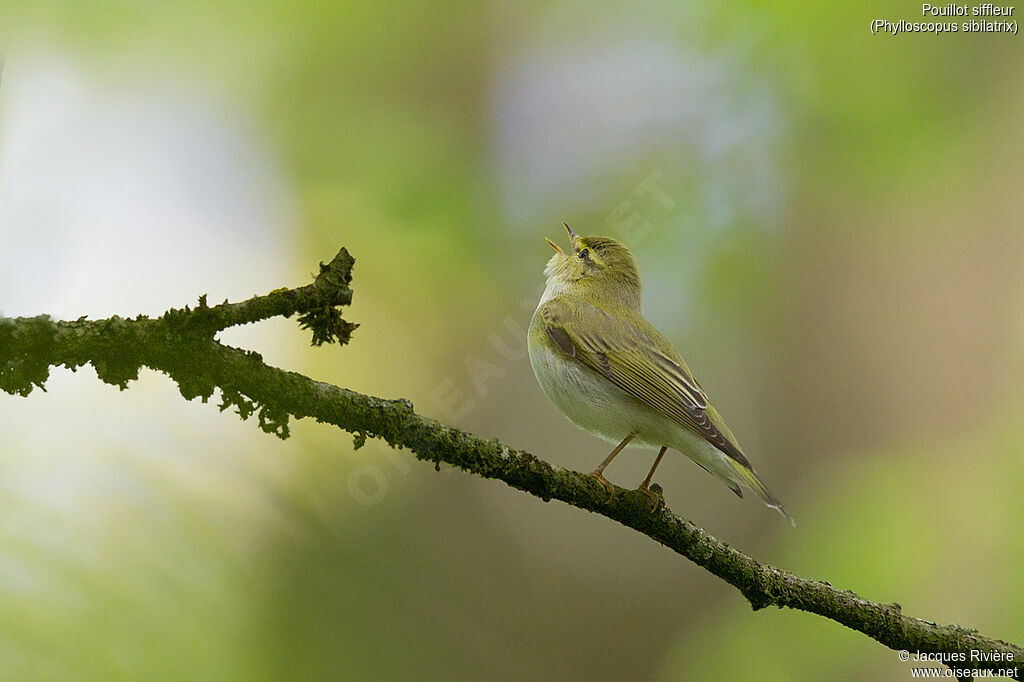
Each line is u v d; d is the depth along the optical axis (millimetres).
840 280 13133
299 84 11617
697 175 12195
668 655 12336
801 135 12086
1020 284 12695
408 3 11953
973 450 11531
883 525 10680
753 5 11625
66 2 8906
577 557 12734
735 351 13023
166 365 4473
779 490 12977
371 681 7203
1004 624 9961
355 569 7414
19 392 4258
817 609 6371
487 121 12328
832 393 13039
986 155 12398
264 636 5812
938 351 12883
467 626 11484
